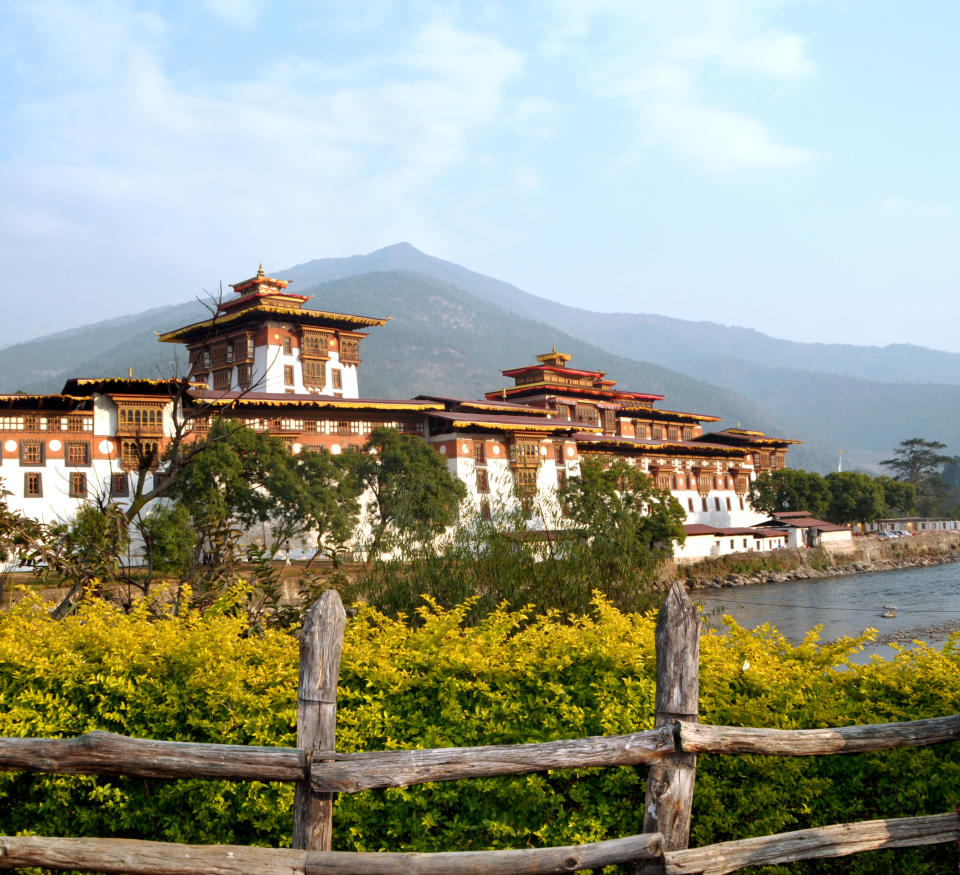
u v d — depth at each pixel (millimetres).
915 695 7152
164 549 37312
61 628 7941
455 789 6629
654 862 5352
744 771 6836
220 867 5023
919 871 6777
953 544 125375
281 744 6793
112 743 5188
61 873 6129
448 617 7977
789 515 116312
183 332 94875
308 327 91125
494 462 83750
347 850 6562
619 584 19094
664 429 132125
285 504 59656
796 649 7945
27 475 60594
